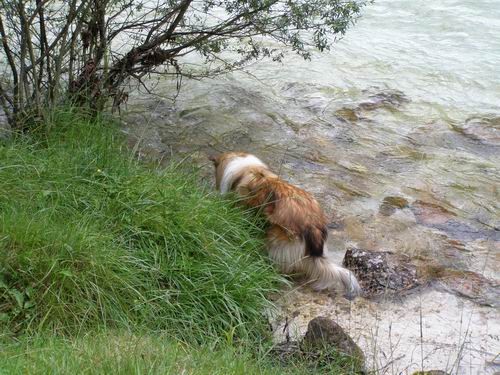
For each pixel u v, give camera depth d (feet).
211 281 17.48
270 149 26.53
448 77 32.99
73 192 18.49
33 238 16.28
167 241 17.98
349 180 24.81
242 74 32.09
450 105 30.68
